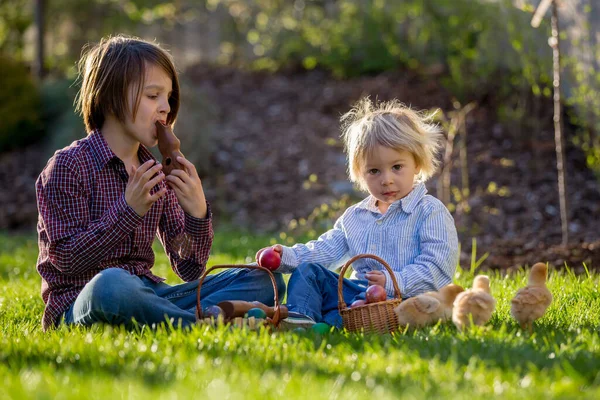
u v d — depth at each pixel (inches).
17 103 674.2
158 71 201.5
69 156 200.2
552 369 146.3
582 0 447.2
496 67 581.9
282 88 714.2
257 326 182.2
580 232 395.5
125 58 199.2
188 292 208.4
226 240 452.4
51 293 203.0
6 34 885.8
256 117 666.2
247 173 582.2
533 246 368.8
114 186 204.1
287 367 148.9
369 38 710.5
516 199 452.1
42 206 199.8
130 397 124.1
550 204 441.1
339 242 227.3
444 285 213.2
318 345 172.9
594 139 478.6
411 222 218.5
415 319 189.6
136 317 189.5
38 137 684.7
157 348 162.9
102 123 207.3
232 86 735.7
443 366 146.4
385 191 215.8
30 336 182.5
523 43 499.8
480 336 171.5
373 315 189.2
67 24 892.6
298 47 768.9
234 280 208.7
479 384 135.3
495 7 552.4
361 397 126.8
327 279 211.9
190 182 201.3
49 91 701.3
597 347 163.3
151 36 935.0
